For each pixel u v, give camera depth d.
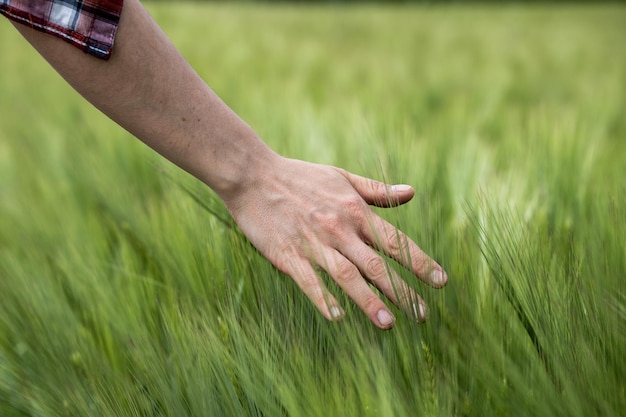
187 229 1.06
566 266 0.92
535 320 0.84
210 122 0.82
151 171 1.71
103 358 0.96
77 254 1.13
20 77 3.85
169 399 0.85
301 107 2.29
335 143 1.79
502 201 1.14
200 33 5.61
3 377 0.96
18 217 1.49
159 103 0.80
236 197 0.85
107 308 1.01
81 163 1.83
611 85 3.59
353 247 0.84
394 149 1.21
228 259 0.98
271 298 0.91
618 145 2.05
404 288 0.82
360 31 7.53
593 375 0.79
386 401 0.74
